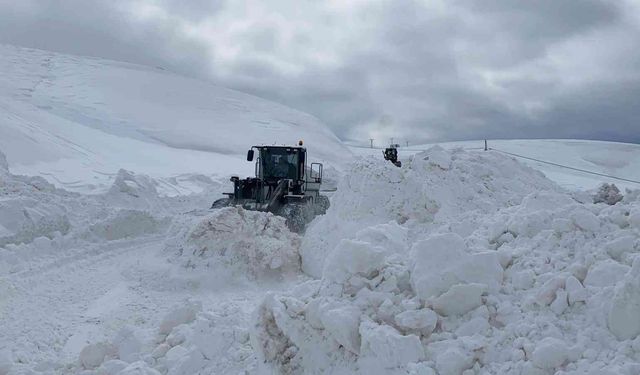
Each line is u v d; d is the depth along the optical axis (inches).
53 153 1143.0
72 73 3134.8
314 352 163.5
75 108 2289.6
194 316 215.8
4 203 401.4
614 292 140.4
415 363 142.5
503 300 160.2
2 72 2913.4
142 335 206.7
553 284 152.8
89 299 305.4
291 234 388.5
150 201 628.4
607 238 173.3
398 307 161.6
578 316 145.9
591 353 132.4
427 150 375.6
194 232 361.1
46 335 245.3
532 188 377.4
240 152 2096.5
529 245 186.1
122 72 3358.8
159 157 1510.8
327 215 373.1
